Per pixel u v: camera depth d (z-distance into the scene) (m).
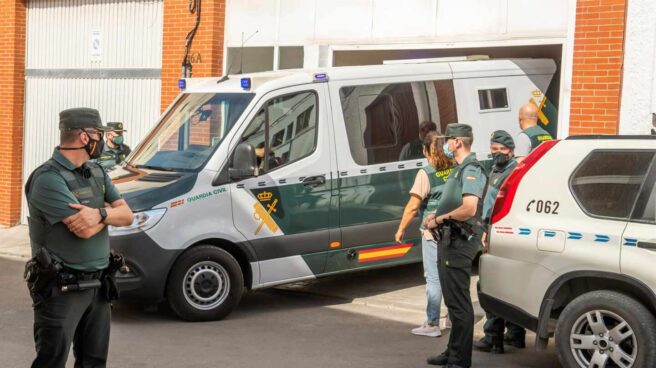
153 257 8.51
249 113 9.09
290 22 13.30
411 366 7.20
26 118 16.70
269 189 9.05
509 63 10.83
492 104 10.55
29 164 16.67
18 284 11.01
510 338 7.82
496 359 7.42
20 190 16.78
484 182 6.78
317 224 9.31
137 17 14.92
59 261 5.10
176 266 8.63
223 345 7.88
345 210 9.48
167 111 9.96
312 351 7.69
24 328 8.51
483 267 7.00
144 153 9.70
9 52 16.55
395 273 11.22
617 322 6.18
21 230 16.25
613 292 6.22
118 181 9.12
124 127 15.16
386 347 7.85
